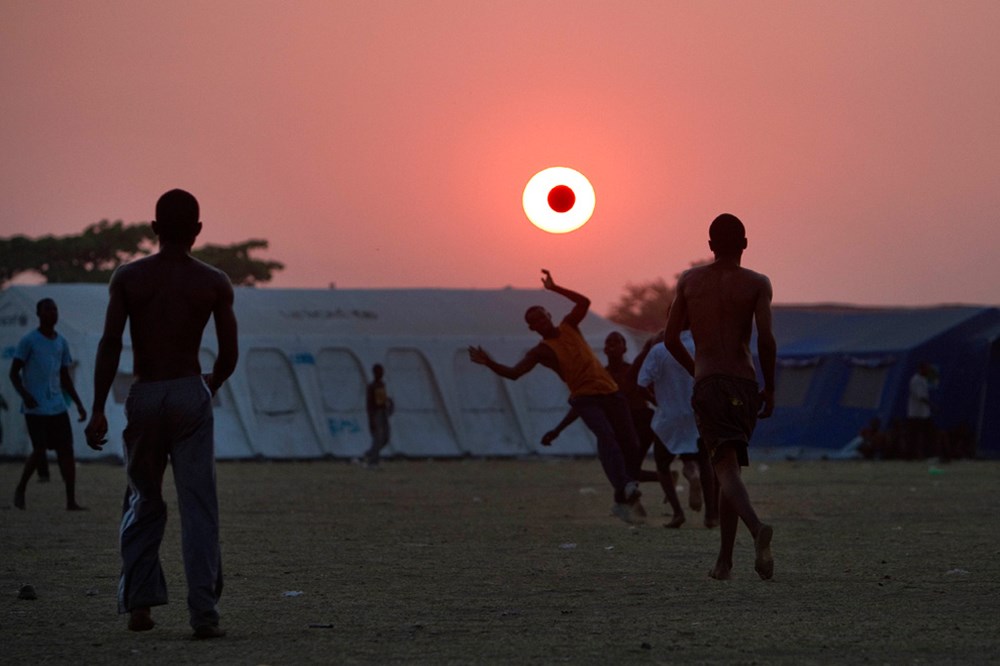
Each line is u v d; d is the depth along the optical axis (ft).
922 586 77.36
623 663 53.78
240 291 323.37
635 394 128.36
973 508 142.10
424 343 312.29
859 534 111.04
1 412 294.66
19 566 89.45
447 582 80.59
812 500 155.02
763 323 77.66
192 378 61.98
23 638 60.85
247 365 298.35
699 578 81.76
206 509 61.46
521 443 312.50
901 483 193.36
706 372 78.23
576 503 153.69
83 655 56.29
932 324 310.04
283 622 65.31
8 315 296.51
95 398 62.03
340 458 298.15
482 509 144.05
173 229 63.10
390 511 141.38
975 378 302.04
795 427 318.86
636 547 100.89
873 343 311.27
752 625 63.36
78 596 75.00
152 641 59.98
